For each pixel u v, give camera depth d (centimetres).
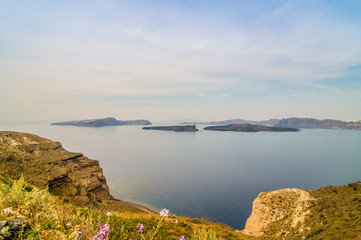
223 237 2045
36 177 7031
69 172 9931
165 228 1263
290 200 4953
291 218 4241
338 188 4622
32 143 11094
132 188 15150
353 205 3462
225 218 10156
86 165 11569
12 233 446
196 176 18512
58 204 670
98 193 10031
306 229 3500
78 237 489
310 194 4894
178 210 11144
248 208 11325
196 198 12925
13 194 577
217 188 14900
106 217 919
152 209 11219
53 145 11969
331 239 2705
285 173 19500
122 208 8269
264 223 4688
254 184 15900
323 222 3369
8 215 489
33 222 506
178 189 14775
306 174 19125
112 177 18325
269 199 5197
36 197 607
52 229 512
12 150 8638
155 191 14400
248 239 2262
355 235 2544
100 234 521
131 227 927
